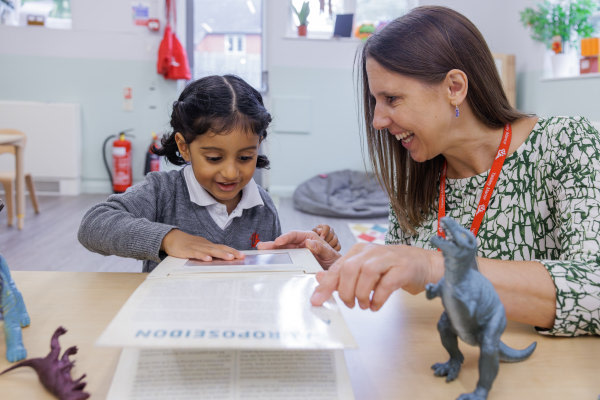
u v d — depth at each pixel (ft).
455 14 3.01
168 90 15.64
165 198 3.81
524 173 3.22
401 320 2.43
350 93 15.75
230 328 1.57
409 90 2.85
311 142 15.94
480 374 1.69
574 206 2.83
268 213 4.12
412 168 3.52
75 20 15.24
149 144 15.74
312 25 16.08
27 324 2.25
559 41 13.25
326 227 3.67
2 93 15.42
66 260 9.04
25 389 1.80
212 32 16.17
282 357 1.80
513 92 15.40
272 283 2.04
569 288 2.25
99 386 1.81
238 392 1.67
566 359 2.08
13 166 15.08
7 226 11.34
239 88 3.34
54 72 15.40
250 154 3.34
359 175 15.40
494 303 1.65
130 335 1.50
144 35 15.39
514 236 3.26
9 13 15.38
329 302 1.84
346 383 1.73
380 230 11.81
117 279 2.88
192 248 2.69
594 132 3.07
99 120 15.70
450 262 1.61
